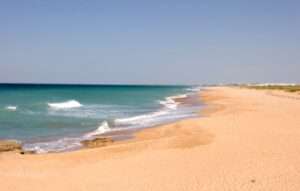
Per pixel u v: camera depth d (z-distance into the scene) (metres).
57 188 10.87
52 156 15.31
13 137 20.97
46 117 31.27
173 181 11.16
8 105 44.53
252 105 38.59
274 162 13.04
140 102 55.22
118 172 12.49
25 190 10.71
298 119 25.03
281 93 71.19
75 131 23.38
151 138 20.03
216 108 38.34
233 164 12.93
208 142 17.05
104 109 41.31
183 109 39.41
